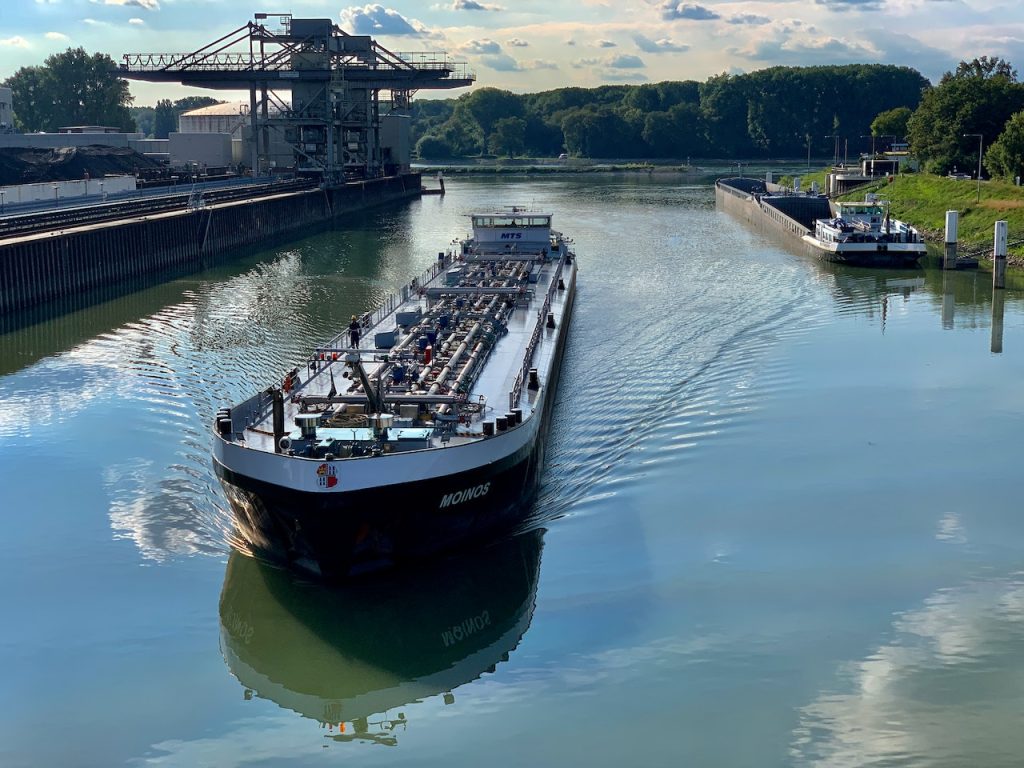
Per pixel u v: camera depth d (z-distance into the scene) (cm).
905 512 3481
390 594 2941
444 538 3006
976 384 4950
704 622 2805
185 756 2319
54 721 2423
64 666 2622
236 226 10119
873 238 8838
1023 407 4591
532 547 3212
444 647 2725
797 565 3114
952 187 12450
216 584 2988
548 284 5888
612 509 3484
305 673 2627
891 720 2395
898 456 3988
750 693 2506
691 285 7662
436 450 2822
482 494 3022
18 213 8700
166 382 4888
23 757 2302
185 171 14800
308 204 12488
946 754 2281
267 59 14550
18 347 5647
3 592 2952
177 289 7719
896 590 2973
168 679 2588
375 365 3834
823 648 2684
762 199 12300
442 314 4684
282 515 2817
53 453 3956
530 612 2864
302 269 8819
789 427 4309
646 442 4097
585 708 2466
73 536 3269
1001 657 2639
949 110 14300
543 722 2425
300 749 2345
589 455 3944
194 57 14438
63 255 7212
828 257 8862
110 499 3538
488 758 2303
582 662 2648
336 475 2714
